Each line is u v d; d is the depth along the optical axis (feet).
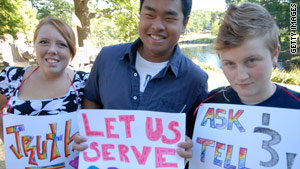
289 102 4.21
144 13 4.68
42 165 5.41
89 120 5.00
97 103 6.27
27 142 5.39
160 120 4.73
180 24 4.73
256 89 4.00
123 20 40.93
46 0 62.18
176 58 5.18
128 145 4.90
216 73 38.37
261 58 3.76
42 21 5.71
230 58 3.93
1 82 5.87
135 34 41.06
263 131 4.23
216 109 4.76
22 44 21.75
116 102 5.30
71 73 6.43
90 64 33.71
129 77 5.30
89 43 34.30
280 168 4.05
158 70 5.25
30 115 5.52
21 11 51.55
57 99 5.74
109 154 4.95
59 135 5.47
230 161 4.42
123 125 4.90
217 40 4.09
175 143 4.68
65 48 5.80
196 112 5.47
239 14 3.84
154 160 4.75
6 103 6.12
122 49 5.64
